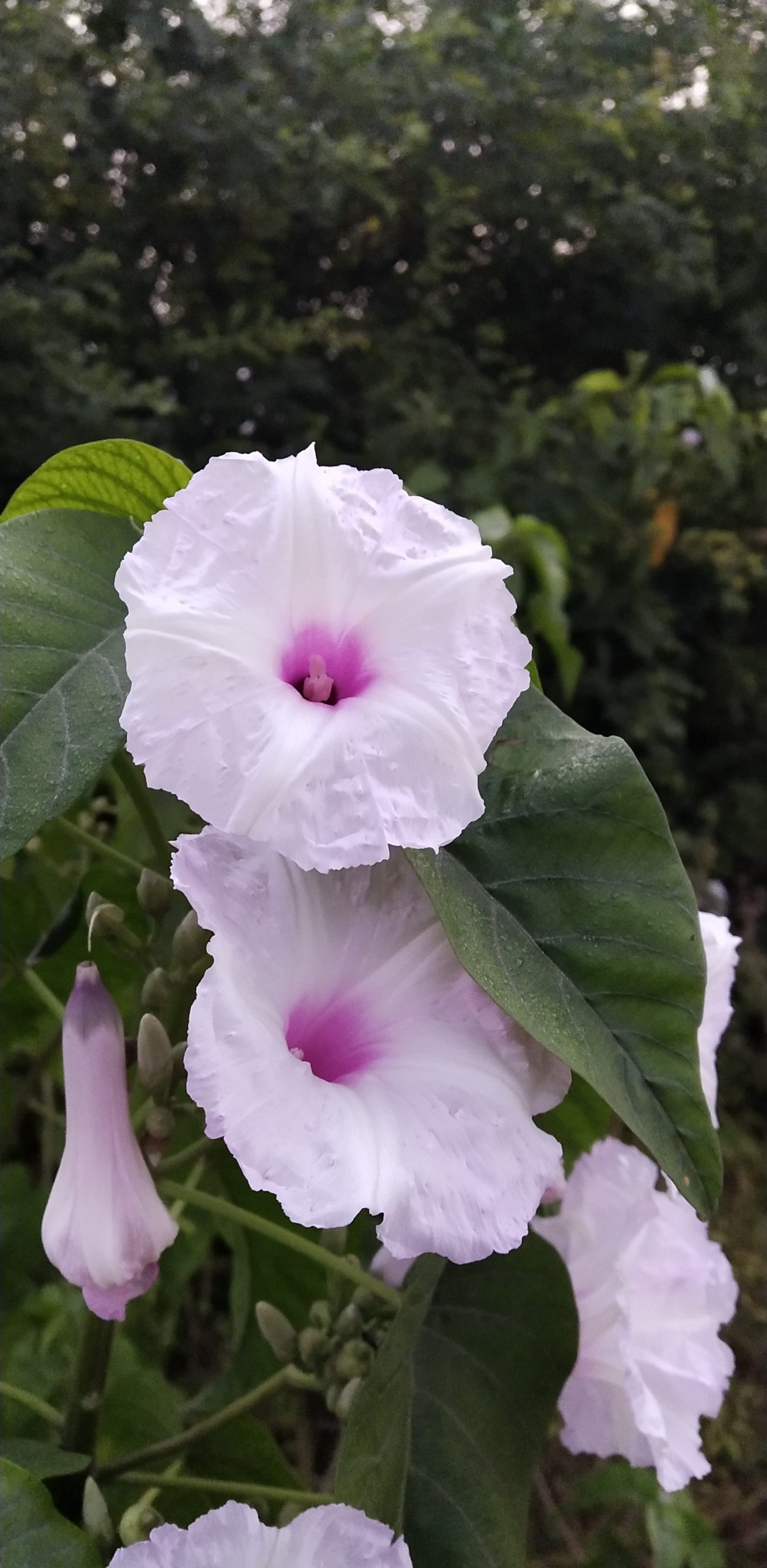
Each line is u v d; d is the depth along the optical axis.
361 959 0.24
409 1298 0.28
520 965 0.23
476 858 0.25
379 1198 0.20
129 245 0.96
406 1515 0.25
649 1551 0.79
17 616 0.25
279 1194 0.20
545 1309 0.28
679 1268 0.30
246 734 0.21
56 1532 0.24
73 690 0.24
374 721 0.22
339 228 1.04
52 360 0.86
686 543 1.19
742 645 1.29
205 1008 0.20
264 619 0.22
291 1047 0.24
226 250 0.98
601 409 1.06
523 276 1.14
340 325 1.06
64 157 0.88
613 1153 0.31
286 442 1.04
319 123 0.98
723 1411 0.91
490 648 0.23
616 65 1.09
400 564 0.23
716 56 1.11
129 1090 0.31
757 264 1.19
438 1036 0.23
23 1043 0.49
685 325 1.22
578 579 1.10
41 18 0.85
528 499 1.06
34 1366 0.60
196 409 1.00
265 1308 0.31
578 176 1.07
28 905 0.40
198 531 0.22
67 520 0.27
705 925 0.31
